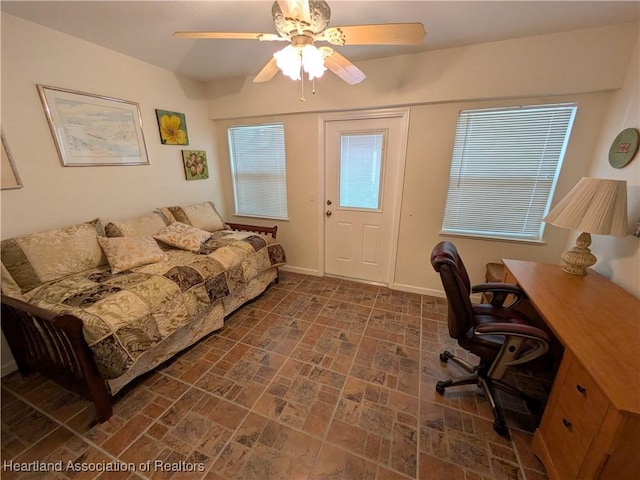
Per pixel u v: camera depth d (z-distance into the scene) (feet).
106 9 5.58
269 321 8.12
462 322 4.57
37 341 5.22
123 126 8.05
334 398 5.41
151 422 4.91
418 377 5.94
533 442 4.33
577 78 6.40
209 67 8.96
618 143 5.87
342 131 9.41
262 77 6.08
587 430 3.18
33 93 6.17
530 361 4.33
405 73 7.83
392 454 4.34
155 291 5.85
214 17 5.93
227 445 4.50
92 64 7.16
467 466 4.16
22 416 5.04
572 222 5.07
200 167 10.84
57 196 6.79
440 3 5.29
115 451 4.41
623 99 5.99
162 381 5.85
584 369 3.27
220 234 9.58
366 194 9.82
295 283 10.72
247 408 5.20
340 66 5.21
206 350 6.86
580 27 6.09
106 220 7.89
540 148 7.31
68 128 6.84
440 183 8.51
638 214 5.06
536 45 6.55
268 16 5.89
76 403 5.34
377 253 10.25
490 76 7.08
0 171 5.80
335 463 4.22
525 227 8.00
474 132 7.79
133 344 5.11
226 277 7.63
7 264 5.58
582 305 4.48
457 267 4.74
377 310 8.70
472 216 8.48
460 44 7.06
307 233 11.10
